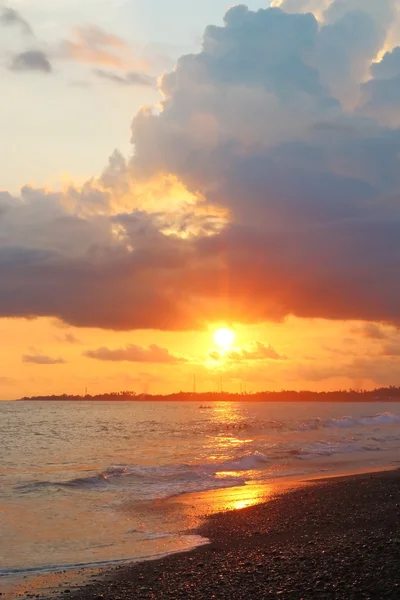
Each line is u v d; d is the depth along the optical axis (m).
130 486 29.88
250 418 122.44
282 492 27.50
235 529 19.55
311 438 63.19
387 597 10.86
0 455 48.22
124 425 95.00
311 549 15.45
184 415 144.88
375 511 21.14
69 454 48.84
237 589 12.23
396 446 51.94
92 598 12.30
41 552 16.64
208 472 34.81
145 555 16.20
